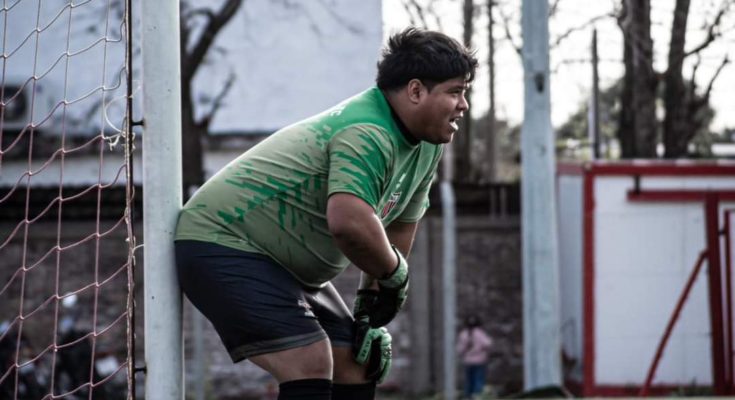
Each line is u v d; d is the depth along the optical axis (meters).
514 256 25.67
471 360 23.45
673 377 20.09
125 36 4.78
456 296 25.61
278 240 4.49
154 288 4.64
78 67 24.50
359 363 4.99
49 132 24.55
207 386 23.39
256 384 24.02
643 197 20.23
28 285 24.23
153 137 4.69
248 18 27.44
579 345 21.52
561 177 23.19
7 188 24.47
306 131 4.48
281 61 27.50
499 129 46.19
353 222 4.25
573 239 21.89
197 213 4.55
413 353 25.30
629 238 20.27
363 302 5.10
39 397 20.23
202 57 27.25
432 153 4.78
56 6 24.47
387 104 4.49
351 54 27.72
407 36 4.51
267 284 4.43
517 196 25.78
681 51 26.72
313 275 4.63
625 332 20.20
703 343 20.05
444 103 4.44
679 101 28.30
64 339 21.61
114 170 24.09
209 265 4.46
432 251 25.34
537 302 15.91
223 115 27.19
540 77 15.97
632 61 28.08
